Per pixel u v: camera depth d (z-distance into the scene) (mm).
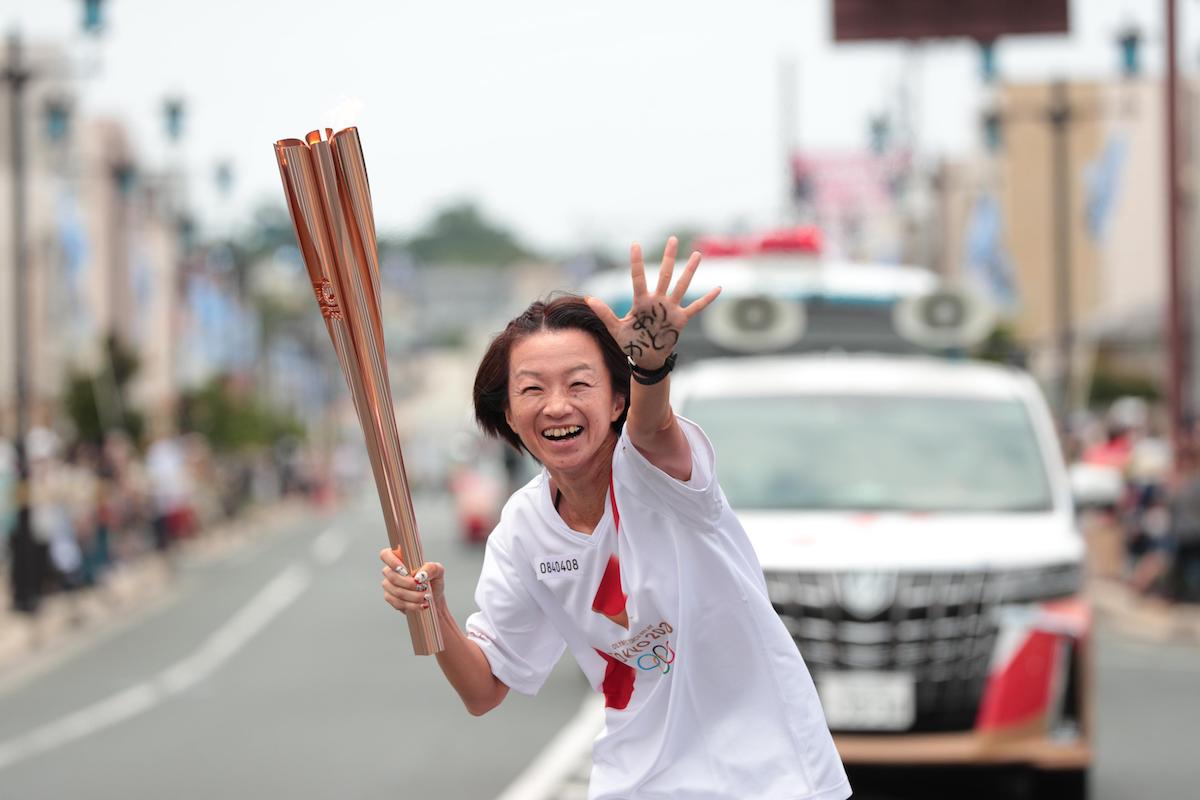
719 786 7219
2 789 18875
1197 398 60469
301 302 159125
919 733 16156
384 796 17938
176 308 88562
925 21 33312
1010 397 18594
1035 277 73938
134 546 49938
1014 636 16250
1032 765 16297
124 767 20094
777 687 7227
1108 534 42750
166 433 72562
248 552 64000
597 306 6727
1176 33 38875
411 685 26469
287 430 115438
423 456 142000
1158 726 22281
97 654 32688
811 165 55969
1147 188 72938
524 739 21312
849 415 18250
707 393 18703
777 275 24594
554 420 7109
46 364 68875
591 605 7406
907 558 16234
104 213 80375
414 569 7332
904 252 68625
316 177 6910
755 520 17000
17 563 37406
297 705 24750
